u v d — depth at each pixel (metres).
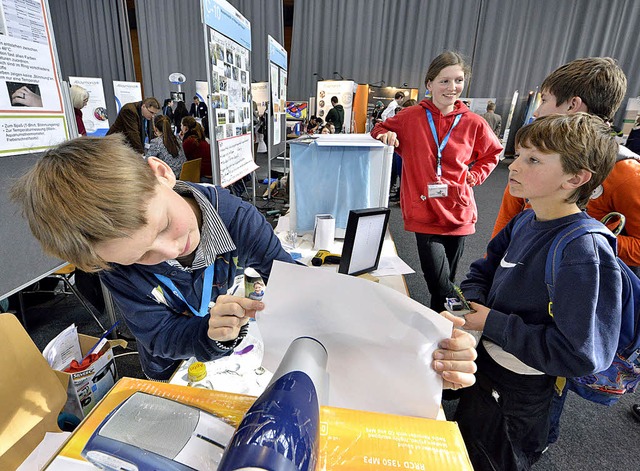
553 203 0.77
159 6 7.45
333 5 7.34
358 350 0.43
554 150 0.71
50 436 0.66
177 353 0.61
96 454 0.34
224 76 1.78
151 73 7.95
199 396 0.44
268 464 0.23
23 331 0.73
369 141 1.50
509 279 0.82
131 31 8.27
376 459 0.39
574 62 1.00
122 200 0.38
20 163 1.10
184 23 7.61
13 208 1.09
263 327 0.45
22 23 1.07
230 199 0.76
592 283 0.65
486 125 1.66
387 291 0.39
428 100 1.64
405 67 7.50
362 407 0.47
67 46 8.19
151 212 0.42
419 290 2.50
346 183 1.49
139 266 0.59
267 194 4.11
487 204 4.55
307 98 8.02
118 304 0.62
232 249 0.69
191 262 0.67
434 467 0.39
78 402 0.99
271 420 0.27
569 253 0.69
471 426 0.89
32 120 1.13
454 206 1.60
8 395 0.68
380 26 7.32
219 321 0.51
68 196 0.37
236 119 2.01
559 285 0.68
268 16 7.47
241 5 7.46
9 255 1.10
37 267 1.22
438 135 1.59
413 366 0.42
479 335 0.92
